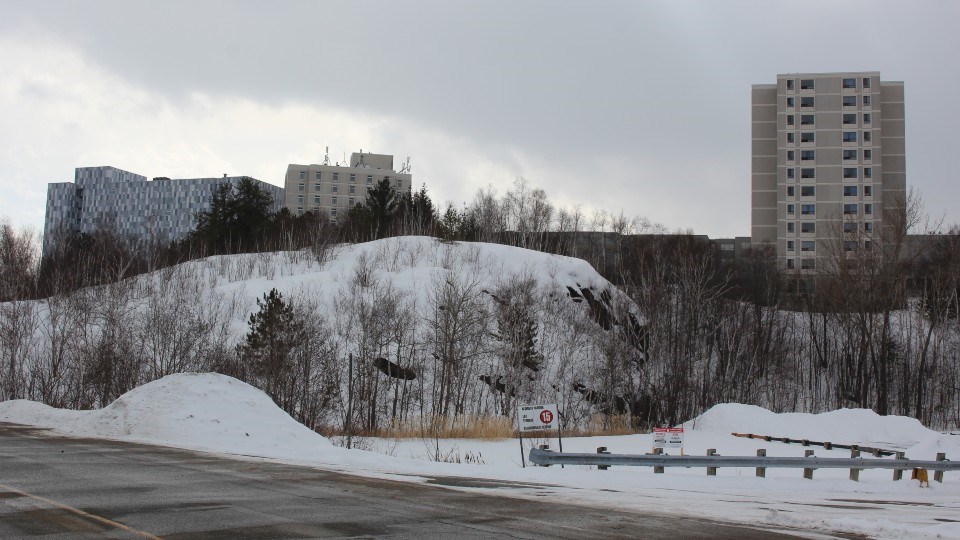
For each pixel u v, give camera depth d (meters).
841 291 71.31
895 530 10.16
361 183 147.12
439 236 87.44
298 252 78.25
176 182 185.00
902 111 103.31
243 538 8.59
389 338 48.56
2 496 11.19
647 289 62.16
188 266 70.81
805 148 102.38
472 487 13.99
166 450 18.25
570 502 12.34
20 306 53.50
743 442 33.31
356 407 43.19
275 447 20.02
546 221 104.75
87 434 21.55
